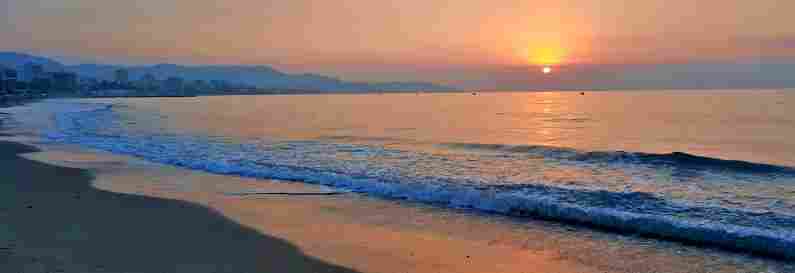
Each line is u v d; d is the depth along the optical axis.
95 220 8.39
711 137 25.70
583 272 6.33
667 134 27.58
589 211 8.88
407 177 13.00
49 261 6.12
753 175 13.32
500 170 14.29
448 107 72.69
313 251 7.00
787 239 7.13
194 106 81.00
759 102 73.56
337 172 13.77
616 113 49.97
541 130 30.83
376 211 9.48
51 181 12.32
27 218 8.38
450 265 6.53
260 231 7.98
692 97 111.50
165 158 16.55
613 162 15.84
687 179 12.84
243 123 36.66
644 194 10.60
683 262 6.68
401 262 6.62
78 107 76.50
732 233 7.51
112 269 5.95
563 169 14.53
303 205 9.94
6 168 14.49
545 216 9.03
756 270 6.36
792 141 23.17
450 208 9.73
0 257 6.19
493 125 35.38
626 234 7.95
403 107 73.88
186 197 10.54
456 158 16.94
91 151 18.86
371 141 23.23
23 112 57.78
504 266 6.52
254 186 11.84
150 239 7.37
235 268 6.20
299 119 42.69
